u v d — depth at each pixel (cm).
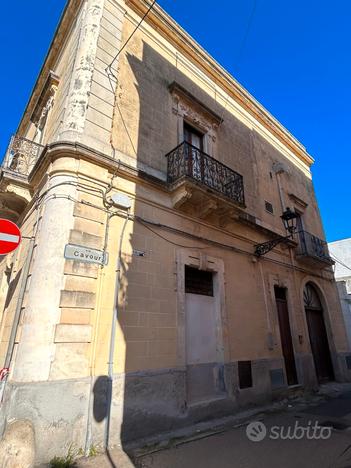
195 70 884
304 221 1205
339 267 2098
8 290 630
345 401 715
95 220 491
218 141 879
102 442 394
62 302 416
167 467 347
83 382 401
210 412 549
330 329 1095
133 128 621
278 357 768
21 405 350
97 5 652
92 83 575
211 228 714
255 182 983
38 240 462
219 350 631
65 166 484
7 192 607
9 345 424
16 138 648
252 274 797
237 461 362
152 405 464
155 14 768
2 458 312
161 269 563
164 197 621
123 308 482
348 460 353
